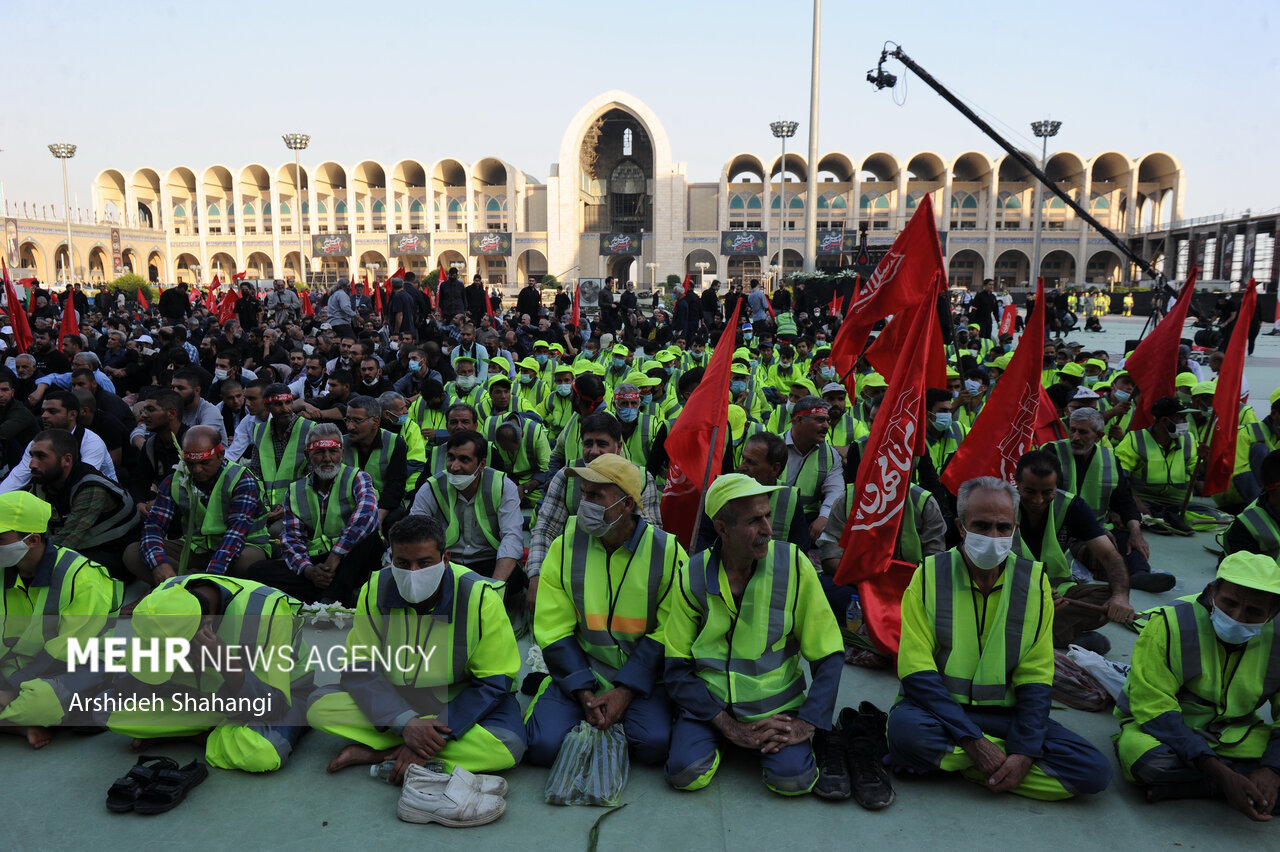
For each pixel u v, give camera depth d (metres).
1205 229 50.12
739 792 3.43
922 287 6.58
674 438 4.97
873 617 4.59
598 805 3.33
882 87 10.13
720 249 60.31
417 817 3.22
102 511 5.26
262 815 3.27
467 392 8.75
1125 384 8.20
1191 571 5.96
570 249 62.06
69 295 13.05
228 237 67.31
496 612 3.62
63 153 54.66
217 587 3.65
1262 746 3.31
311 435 5.14
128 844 3.09
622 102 60.38
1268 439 7.03
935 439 6.36
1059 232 60.72
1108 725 4.00
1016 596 3.41
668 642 3.63
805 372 12.70
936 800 3.37
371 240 65.50
